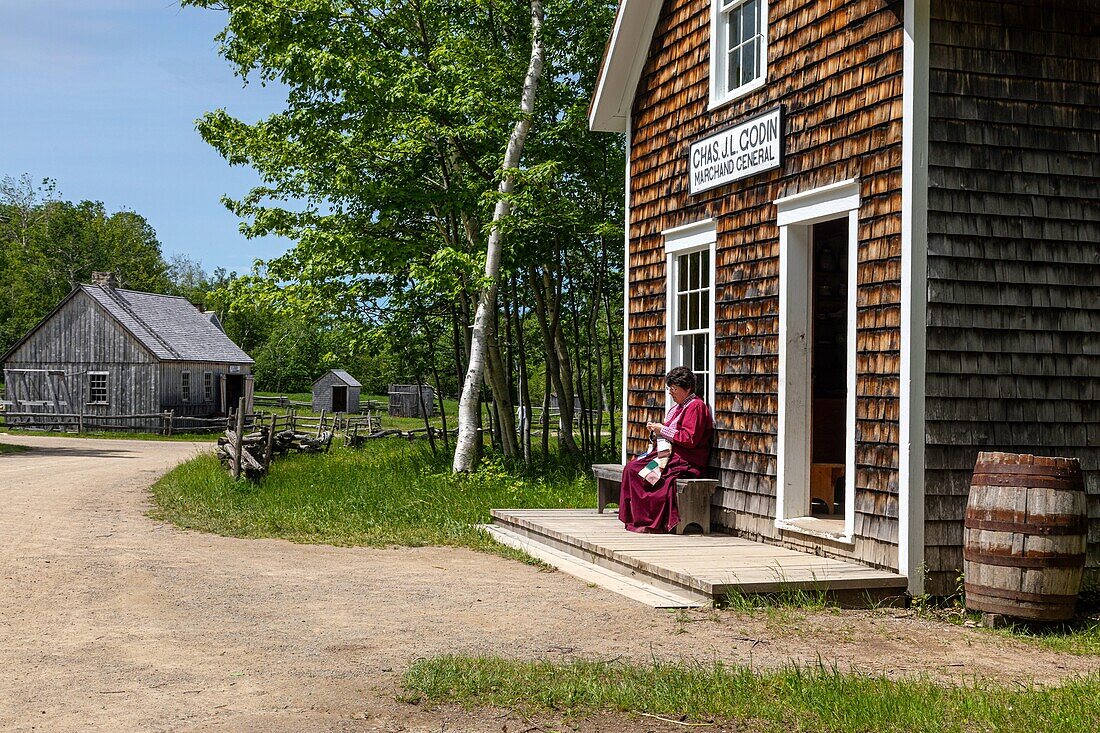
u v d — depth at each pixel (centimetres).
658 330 1202
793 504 952
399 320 1939
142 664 615
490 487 1552
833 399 1060
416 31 1925
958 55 808
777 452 960
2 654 638
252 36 1816
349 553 1066
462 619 741
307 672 596
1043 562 726
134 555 1019
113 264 8975
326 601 806
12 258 8294
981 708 518
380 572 946
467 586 872
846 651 661
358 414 5847
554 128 1811
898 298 807
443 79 1786
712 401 1080
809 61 934
